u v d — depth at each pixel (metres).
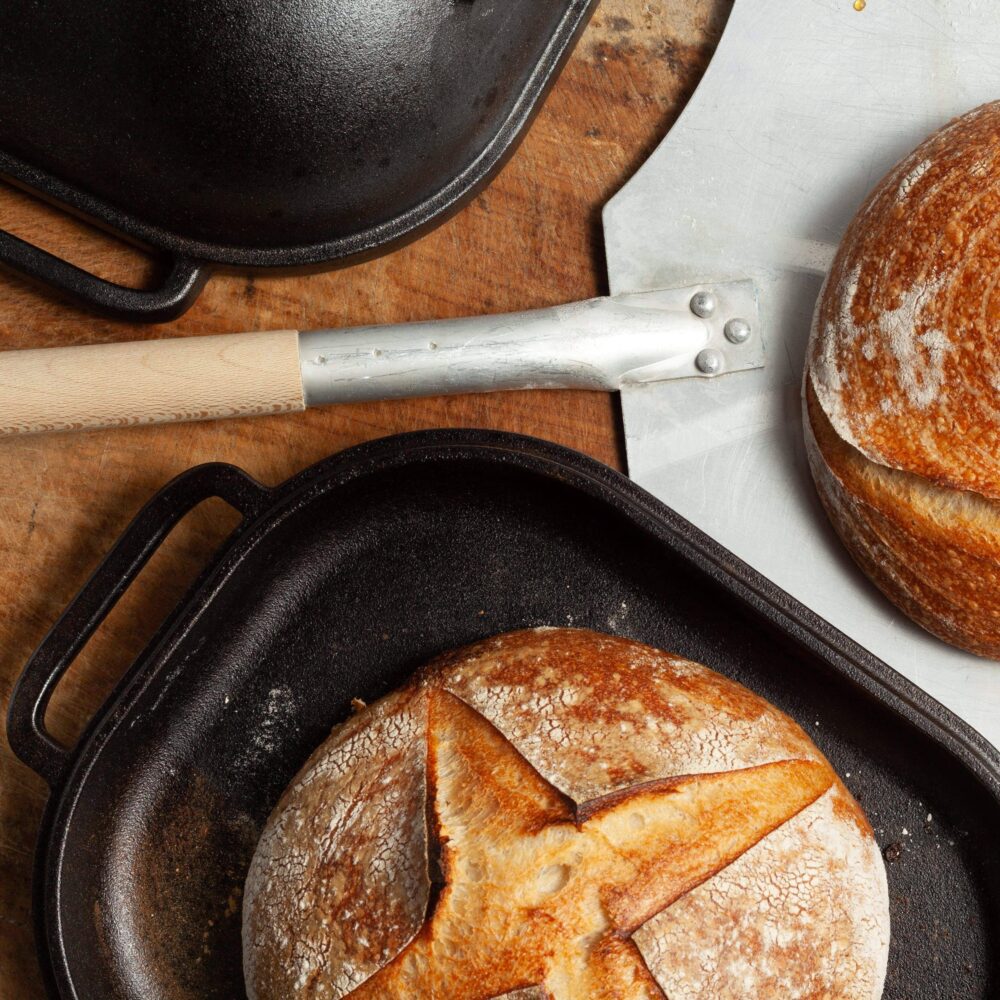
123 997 0.73
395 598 0.76
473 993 0.65
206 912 0.74
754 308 0.77
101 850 0.74
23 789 0.76
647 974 0.65
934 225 0.70
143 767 0.75
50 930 0.71
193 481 0.72
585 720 0.68
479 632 0.75
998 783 0.70
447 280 0.78
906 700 0.70
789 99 0.78
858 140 0.77
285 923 0.68
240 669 0.75
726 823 0.67
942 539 0.70
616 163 0.78
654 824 0.67
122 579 0.71
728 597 0.73
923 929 0.73
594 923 0.66
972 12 0.77
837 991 0.67
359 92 0.70
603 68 0.78
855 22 0.78
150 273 0.78
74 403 0.72
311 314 0.78
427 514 0.76
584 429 0.77
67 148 0.72
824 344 0.73
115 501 0.77
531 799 0.67
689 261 0.77
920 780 0.73
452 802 0.67
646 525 0.71
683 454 0.77
